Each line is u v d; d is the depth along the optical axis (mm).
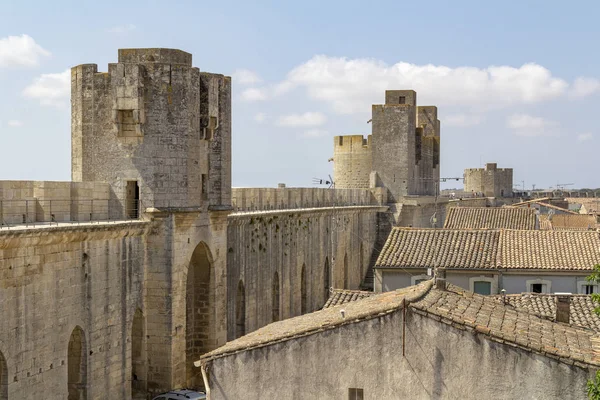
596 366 22484
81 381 39812
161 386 46312
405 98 115375
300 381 24391
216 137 52938
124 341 43781
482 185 195500
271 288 65875
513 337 23359
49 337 36406
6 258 33219
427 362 23406
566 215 103500
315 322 26078
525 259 51812
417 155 121125
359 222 99812
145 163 46469
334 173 119500
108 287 41938
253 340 25609
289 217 70438
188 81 47812
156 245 46500
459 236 55438
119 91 46375
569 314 35406
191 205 48438
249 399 24766
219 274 53500
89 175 47375
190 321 52875
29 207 38812
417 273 52125
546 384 22750
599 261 51188
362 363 23891
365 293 43125
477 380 23109
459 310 25828
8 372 33438
